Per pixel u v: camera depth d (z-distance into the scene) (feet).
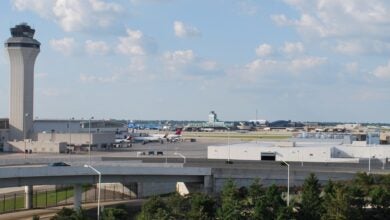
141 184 538.47
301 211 369.71
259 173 515.09
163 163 577.84
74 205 473.67
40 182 454.81
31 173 446.19
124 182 497.87
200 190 522.47
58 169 458.91
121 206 472.85
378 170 539.29
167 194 539.70
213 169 522.06
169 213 359.66
